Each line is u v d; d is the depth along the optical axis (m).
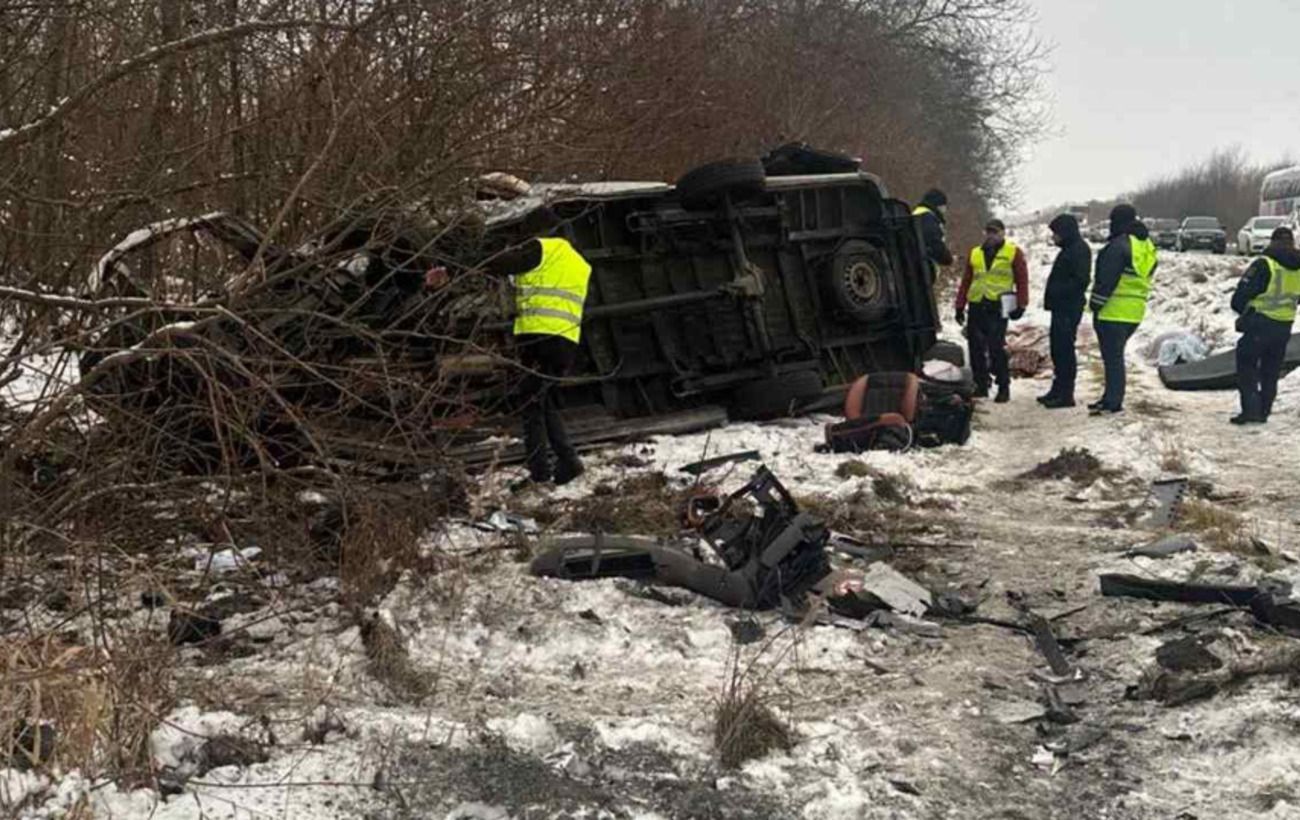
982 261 12.80
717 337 10.34
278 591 5.41
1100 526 7.55
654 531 6.96
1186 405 12.41
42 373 5.11
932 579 6.39
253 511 5.33
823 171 11.41
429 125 6.76
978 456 9.74
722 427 10.30
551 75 8.81
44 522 4.88
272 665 4.86
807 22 22.19
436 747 4.12
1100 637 5.49
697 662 5.13
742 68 19.34
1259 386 11.52
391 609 5.28
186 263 6.46
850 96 23.73
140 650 4.20
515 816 3.77
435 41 6.75
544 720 4.34
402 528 5.72
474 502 6.30
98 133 6.48
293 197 5.12
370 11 6.42
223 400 4.99
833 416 10.99
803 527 5.88
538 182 8.63
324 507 5.79
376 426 5.87
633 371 9.98
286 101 6.45
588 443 9.40
